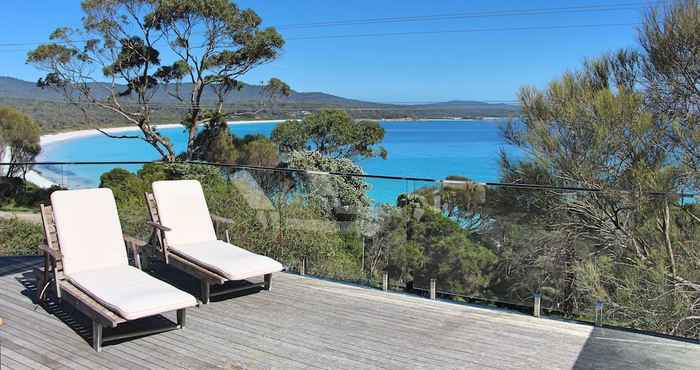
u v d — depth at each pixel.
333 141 23.52
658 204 5.59
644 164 6.84
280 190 5.80
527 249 4.79
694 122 7.24
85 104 20.03
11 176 7.01
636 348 3.42
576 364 3.17
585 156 7.32
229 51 20.31
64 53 18.70
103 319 3.22
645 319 4.69
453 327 3.79
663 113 7.41
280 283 4.86
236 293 4.53
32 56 18.39
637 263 5.22
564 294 4.66
